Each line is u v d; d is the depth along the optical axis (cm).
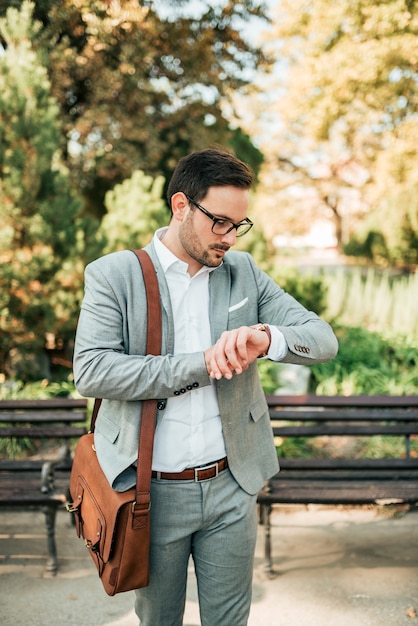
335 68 914
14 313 482
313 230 2666
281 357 148
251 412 164
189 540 162
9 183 466
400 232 1274
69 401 326
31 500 270
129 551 146
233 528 161
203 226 142
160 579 160
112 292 148
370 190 1388
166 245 156
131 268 151
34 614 249
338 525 332
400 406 321
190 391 153
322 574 277
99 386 144
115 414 153
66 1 793
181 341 155
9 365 508
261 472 169
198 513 157
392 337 701
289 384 513
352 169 2098
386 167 1043
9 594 264
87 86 909
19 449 415
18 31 504
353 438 446
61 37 867
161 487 155
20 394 468
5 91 480
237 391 159
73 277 497
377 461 316
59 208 486
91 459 160
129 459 147
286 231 2394
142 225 598
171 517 156
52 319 479
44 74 510
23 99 477
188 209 144
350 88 950
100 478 153
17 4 774
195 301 157
